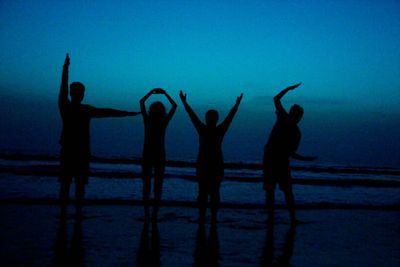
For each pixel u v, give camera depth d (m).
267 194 7.14
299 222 7.26
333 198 11.57
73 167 6.47
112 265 4.20
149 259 4.49
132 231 5.97
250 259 4.65
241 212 8.23
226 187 13.26
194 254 4.80
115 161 29.31
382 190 14.84
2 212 6.95
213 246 5.23
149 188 6.51
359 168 39.44
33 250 4.61
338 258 4.79
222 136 6.73
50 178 13.85
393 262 4.67
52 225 6.09
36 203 8.13
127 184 13.01
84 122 6.57
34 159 28.64
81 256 4.47
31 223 6.15
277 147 7.04
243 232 6.22
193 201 9.42
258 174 22.58
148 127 6.54
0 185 11.37
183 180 15.37
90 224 6.33
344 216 8.08
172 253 4.80
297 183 16.22
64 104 6.52
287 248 5.24
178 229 6.28
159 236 5.71
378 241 5.84
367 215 8.30
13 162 24.70
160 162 6.50
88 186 11.90
